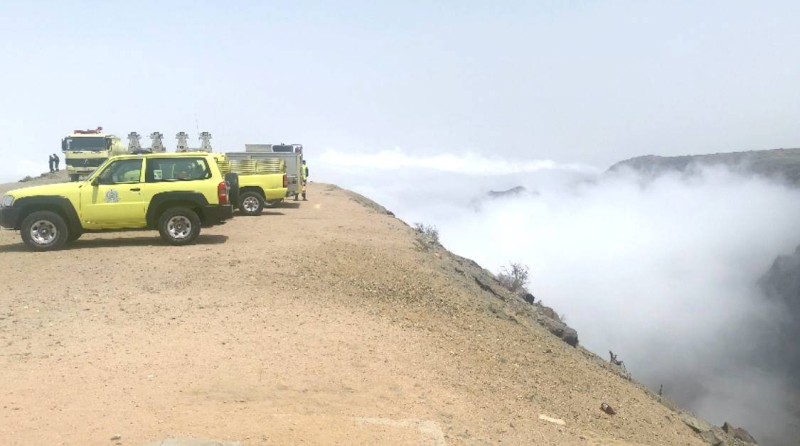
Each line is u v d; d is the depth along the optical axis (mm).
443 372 8180
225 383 6773
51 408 5922
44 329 8469
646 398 12234
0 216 14469
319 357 7879
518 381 8977
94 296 10219
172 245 15180
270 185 24719
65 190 14617
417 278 14133
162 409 5980
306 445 5398
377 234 20047
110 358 7383
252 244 15523
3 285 11000
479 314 12977
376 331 9398
